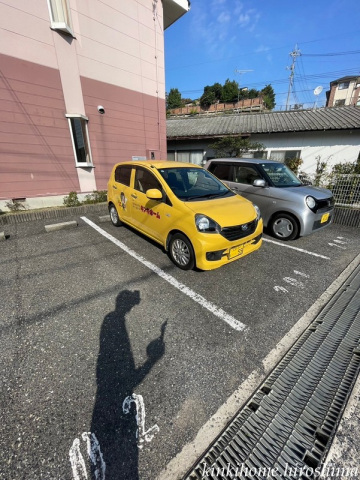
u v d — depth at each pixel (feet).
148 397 4.97
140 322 7.21
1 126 16.26
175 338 6.61
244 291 8.89
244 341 6.57
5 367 5.59
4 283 9.15
